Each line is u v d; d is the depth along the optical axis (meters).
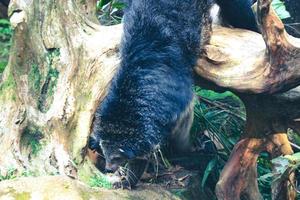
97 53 3.46
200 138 3.91
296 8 4.71
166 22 3.40
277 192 3.46
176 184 3.56
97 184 3.29
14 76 3.43
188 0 3.43
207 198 3.64
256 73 3.21
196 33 3.40
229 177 3.47
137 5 3.42
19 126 3.30
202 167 3.79
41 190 3.04
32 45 3.45
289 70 3.12
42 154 3.28
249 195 3.51
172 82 3.37
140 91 3.34
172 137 3.63
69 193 3.04
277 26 3.05
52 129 3.33
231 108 3.92
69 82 3.40
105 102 3.35
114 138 3.36
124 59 3.37
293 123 3.43
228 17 3.73
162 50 3.38
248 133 3.48
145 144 3.36
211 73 3.35
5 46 4.78
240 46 3.35
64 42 3.46
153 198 3.33
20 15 3.45
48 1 3.48
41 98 3.41
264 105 3.36
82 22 3.53
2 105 3.39
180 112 3.41
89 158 3.42
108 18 4.04
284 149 3.46
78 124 3.37
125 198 3.23
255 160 3.49
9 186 3.05
